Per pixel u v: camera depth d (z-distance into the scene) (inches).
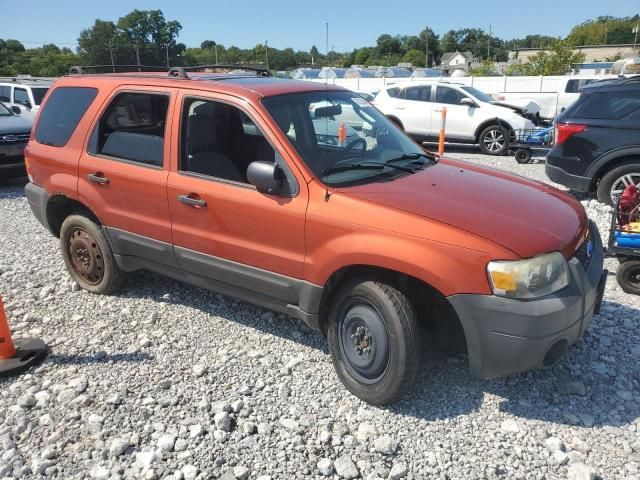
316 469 116.2
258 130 148.3
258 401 137.9
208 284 166.9
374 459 118.5
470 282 118.6
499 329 118.2
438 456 118.7
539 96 756.6
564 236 127.6
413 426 127.8
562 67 1528.1
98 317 183.8
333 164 145.7
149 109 170.7
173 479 113.7
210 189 153.9
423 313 144.8
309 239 136.9
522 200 140.9
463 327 121.7
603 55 3366.1
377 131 172.2
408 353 125.1
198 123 160.6
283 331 171.3
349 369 138.7
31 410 136.6
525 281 116.3
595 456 117.6
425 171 156.3
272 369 151.4
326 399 138.3
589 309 128.3
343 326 138.6
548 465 115.7
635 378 143.8
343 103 173.0
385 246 124.7
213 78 172.4
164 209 165.2
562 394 138.0
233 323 176.9
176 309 187.2
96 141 182.7
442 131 471.8
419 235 122.5
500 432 125.5
